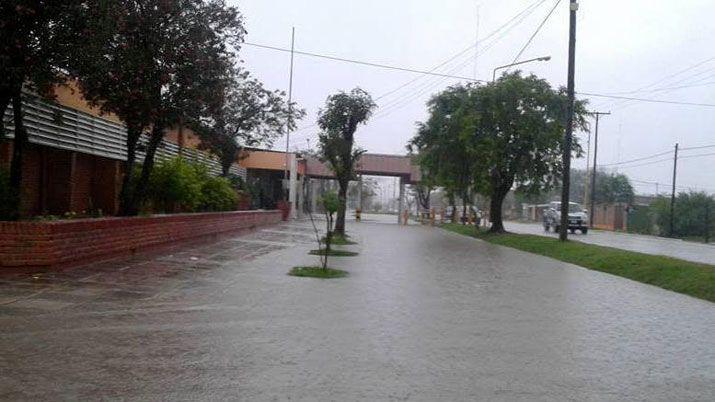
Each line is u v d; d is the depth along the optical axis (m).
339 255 20.16
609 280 16.20
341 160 26.94
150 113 15.53
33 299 9.87
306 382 6.47
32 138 17.52
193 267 14.85
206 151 31.94
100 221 14.16
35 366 6.62
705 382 6.98
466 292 13.21
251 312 9.95
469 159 35.75
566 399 6.27
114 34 13.48
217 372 6.69
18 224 11.97
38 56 11.90
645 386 6.78
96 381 6.23
